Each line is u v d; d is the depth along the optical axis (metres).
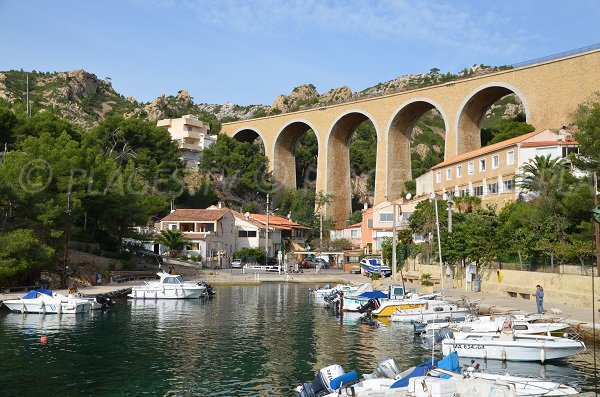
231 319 40.09
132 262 70.75
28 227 50.06
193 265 84.62
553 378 23.16
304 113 128.12
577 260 41.34
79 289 52.41
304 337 32.94
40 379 22.88
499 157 70.06
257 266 90.06
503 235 49.16
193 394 21.11
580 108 73.69
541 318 30.14
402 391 17.81
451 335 28.66
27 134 81.31
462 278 55.94
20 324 36.00
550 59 85.44
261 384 22.48
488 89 93.31
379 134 111.31
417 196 92.62
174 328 35.59
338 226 124.12
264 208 129.25
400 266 75.06
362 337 33.09
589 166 45.88
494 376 20.80
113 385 22.16
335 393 18.05
